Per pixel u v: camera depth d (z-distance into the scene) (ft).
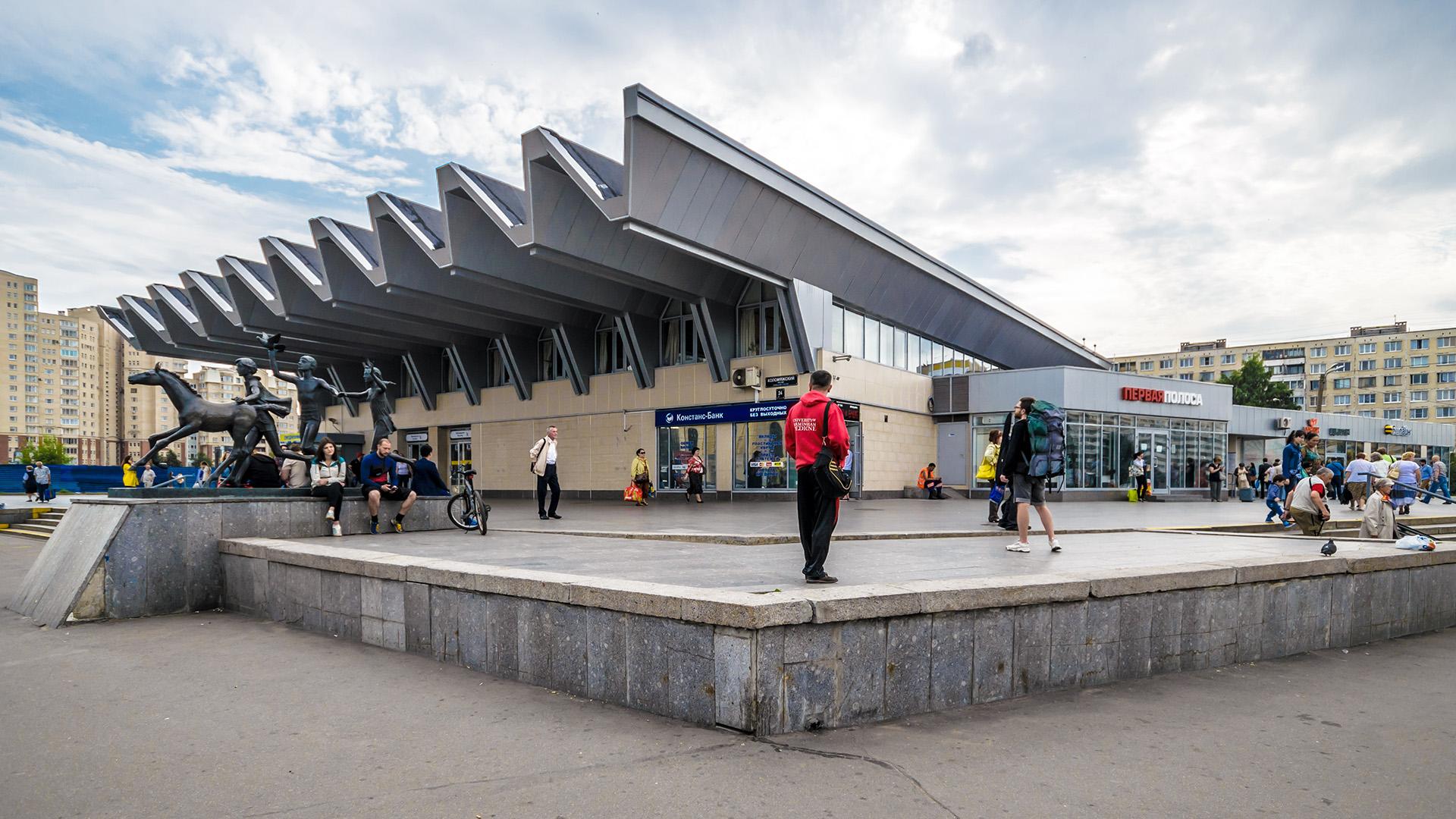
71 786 12.37
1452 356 326.44
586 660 17.03
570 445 96.63
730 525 43.88
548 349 100.94
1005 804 11.84
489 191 66.80
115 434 484.33
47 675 19.42
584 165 61.87
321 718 15.79
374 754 13.75
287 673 19.40
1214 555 26.96
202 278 103.19
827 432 18.62
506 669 18.76
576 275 79.71
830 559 25.44
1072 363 135.33
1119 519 51.55
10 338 428.56
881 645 15.69
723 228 65.51
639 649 16.08
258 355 122.42
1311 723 16.47
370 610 22.72
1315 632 24.11
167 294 110.01
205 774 12.87
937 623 16.43
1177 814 11.66
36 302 439.22
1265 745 14.93
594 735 14.62
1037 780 12.84
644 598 15.80
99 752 13.88
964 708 16.65
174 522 28.96
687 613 15.08
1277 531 47.32
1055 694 17.95
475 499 39.47
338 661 20.53
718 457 82.94
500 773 12.82
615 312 85.56
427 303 88.22
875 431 87.04
